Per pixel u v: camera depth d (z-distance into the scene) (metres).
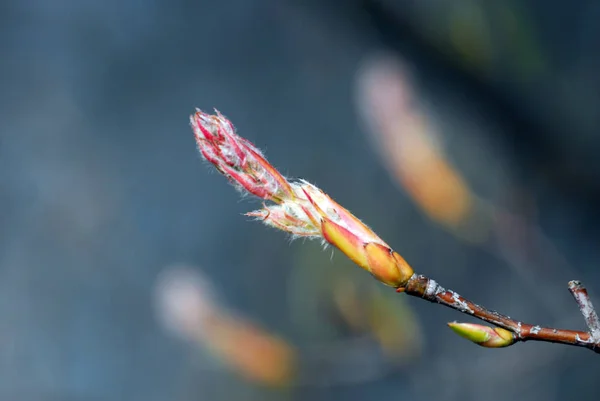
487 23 0.60
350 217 0.32
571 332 0.32
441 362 0.60
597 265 0.59
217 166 0.32
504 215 0.51
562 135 0.59
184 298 0.46
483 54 0.59
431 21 0.61
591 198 0.59
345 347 0.51
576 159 0.59
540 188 0.59
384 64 0.40
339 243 0.32
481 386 0.58
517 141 0.59
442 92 0.60
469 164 0.58
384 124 0.40
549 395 0.57
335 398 0.60
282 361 0.47
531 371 0.58
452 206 0.40
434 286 0.32
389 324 0.50
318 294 0.53
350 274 0.52
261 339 0.47
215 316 0.46
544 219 0.60
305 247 0.55
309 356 0.51
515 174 0.58
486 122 0.59
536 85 0.60
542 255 0.53
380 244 0.32
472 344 0.60
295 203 0.32
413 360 0.50
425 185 0.40
